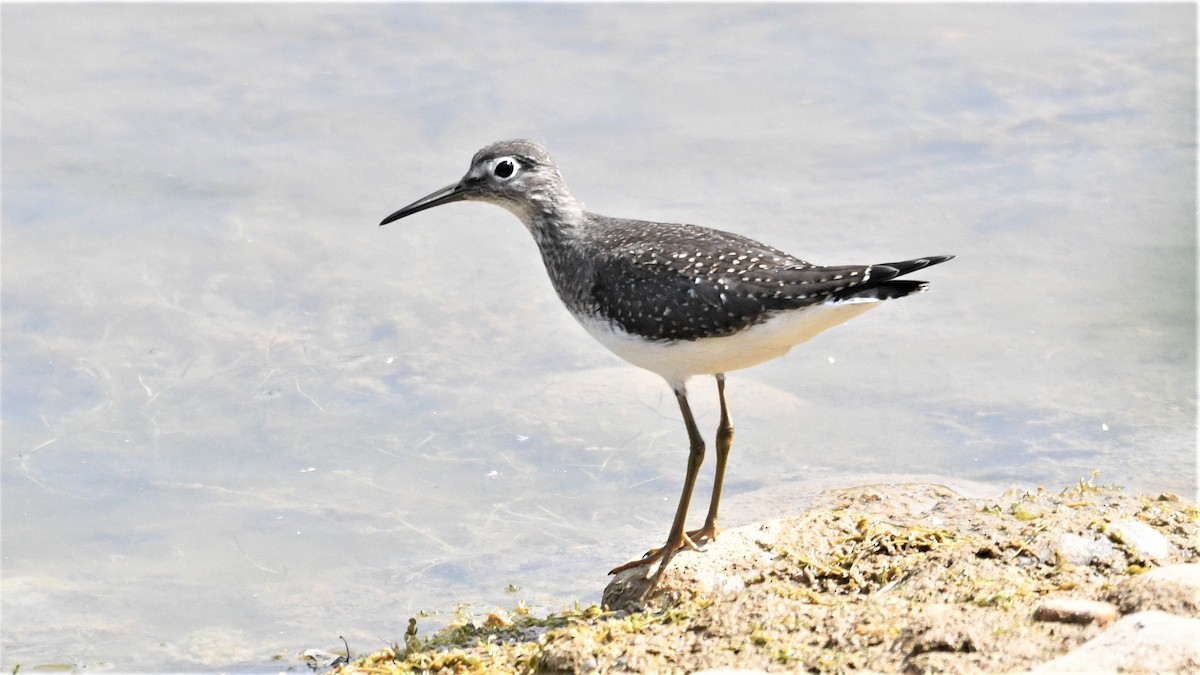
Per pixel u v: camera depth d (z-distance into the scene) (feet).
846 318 32.94
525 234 56.24
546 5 71.61
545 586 36.47
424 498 41.37
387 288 52.44
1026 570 30.68
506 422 45.16
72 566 38.27
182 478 42.37
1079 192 55.47
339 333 49.90
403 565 38.04
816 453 42.83
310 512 40.68
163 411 45.60
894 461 41.86
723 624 29.01
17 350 48.44
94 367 47.83
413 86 63.98
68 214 55.62
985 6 72.13
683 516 34.58
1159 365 45.85
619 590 34.63
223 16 70.33
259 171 58.13
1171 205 54.19
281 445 44.01
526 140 39.06
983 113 61.93
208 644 34.58
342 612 35.94
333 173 57.93
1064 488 38.63
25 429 44.68
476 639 32.96
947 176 57.06
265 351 48.91
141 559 38.60
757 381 47.42
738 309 33.09
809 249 51.70
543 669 29.01
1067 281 50.52
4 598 36.73
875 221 53.72
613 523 39.86
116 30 68.54
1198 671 23.16
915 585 30.68
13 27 68.33
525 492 41.63
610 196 55.52
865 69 65.67
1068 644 25.58
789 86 64.28
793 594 30.89
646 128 60.75
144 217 55.62
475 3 71.36
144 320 50.26
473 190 38.96
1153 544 31.22
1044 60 66.39
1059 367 46.21
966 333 48.55
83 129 60.29
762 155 58.65
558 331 50.34
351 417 45.44
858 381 46.70
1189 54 66.23
